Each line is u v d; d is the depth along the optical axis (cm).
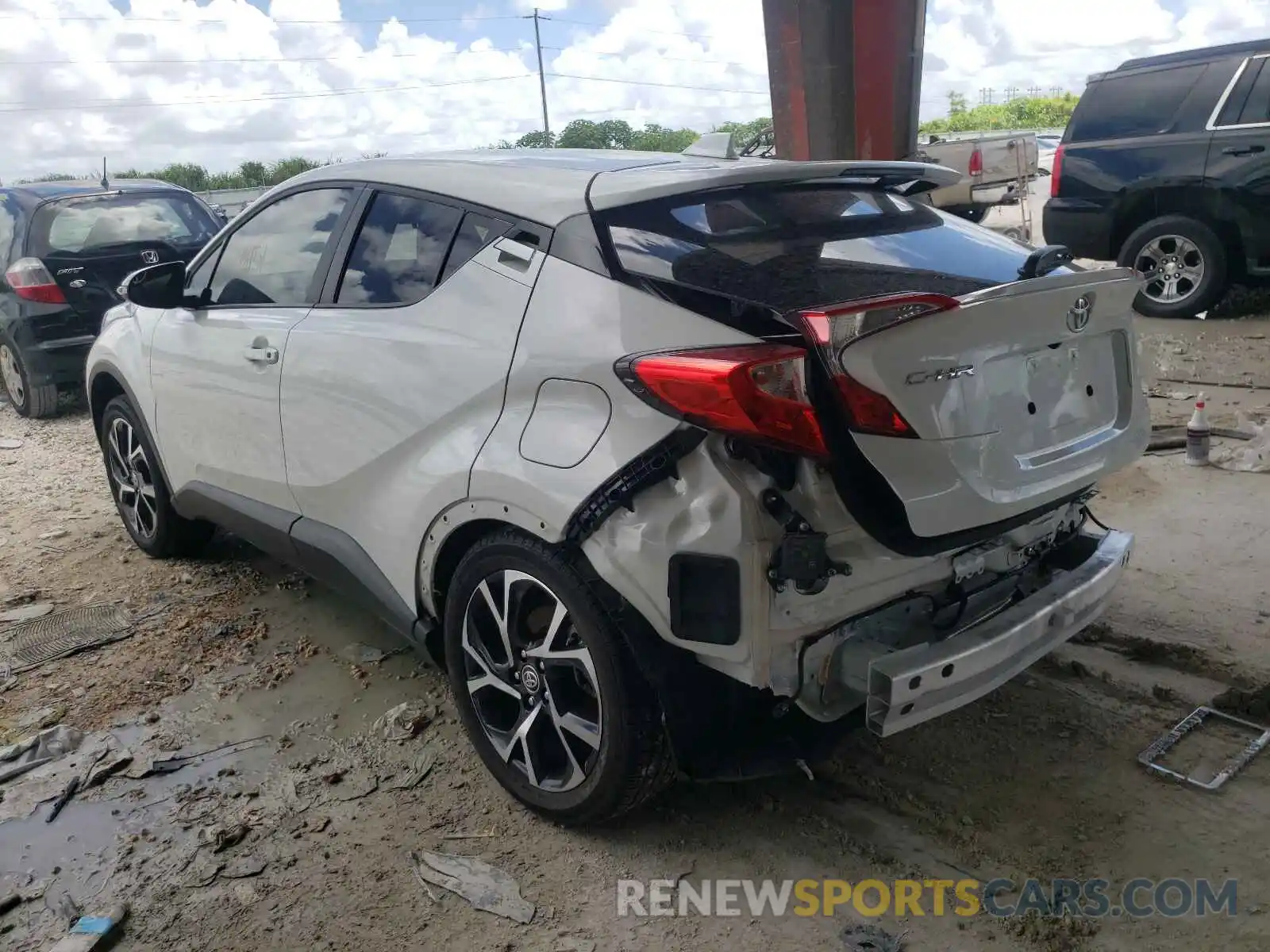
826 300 229
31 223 777
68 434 763
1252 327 797
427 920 246
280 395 342
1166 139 821
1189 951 226
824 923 240
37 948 241
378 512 308
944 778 289
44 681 371
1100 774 287
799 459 217
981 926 236
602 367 237
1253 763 288
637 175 275
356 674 368
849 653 235
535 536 253
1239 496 470
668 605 228
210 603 433
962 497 227
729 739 251
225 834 278
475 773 305
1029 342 243
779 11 880
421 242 304
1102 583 274
